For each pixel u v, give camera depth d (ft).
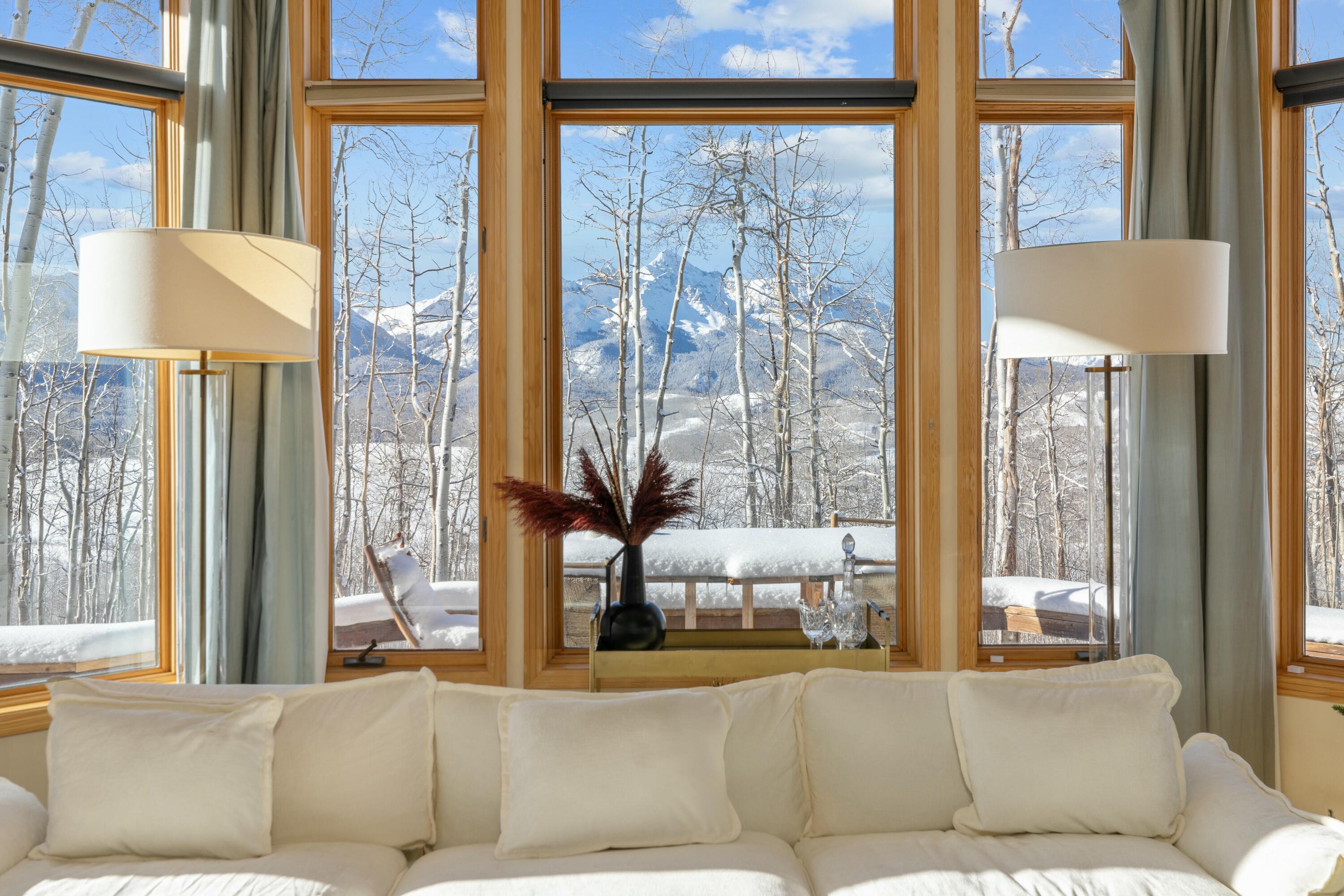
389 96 10.63
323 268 10.96
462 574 11.17
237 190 9.82
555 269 11.23
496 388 10.63
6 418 9.70
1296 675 10.21
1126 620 10.21
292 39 10.53
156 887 5.92
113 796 6.33
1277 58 10.36
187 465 9.91
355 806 6.86
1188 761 7.20
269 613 9.77
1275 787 9.94
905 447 11.19
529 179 10.63
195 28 9.76
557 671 10.75
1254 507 9.82
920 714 7.30
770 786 7.20
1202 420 9.98
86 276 7.62
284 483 9.95
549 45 11.12
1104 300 8.07
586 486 9.58
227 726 6.66
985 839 6.72
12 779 9.25
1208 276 8.18
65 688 6.99
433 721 7.25
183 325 7.42
